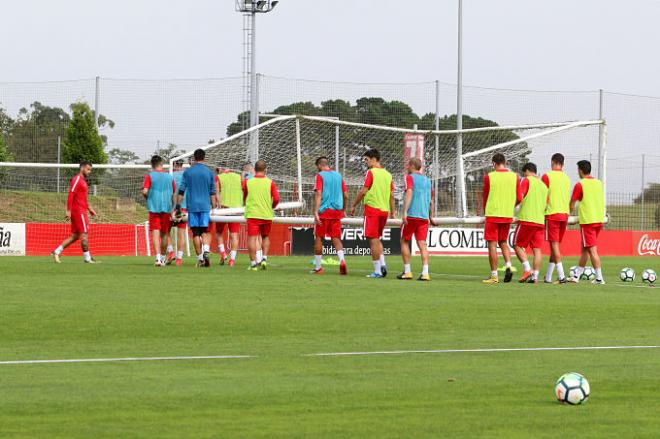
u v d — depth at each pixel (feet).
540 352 63.93
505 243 129.70
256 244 143.43
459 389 50.37
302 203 190.49
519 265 189.57
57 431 40.40
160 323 76.38
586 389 47.01
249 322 77.97
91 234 214.48
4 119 258.16
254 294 101.09
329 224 136.77
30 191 261.85
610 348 66.28
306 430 41.06
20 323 75.36
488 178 128.16
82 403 46.01
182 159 205.57
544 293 111.45
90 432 40.24
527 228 128.77
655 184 263.49
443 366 57.67
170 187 148.46
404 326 77.36
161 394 48.32
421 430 41.32
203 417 43.34
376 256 133.39
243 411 44.68
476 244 241.14
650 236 265.75
